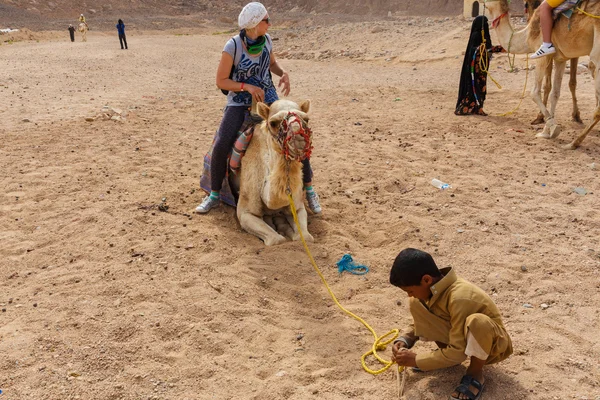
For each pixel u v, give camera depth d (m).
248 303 5.10
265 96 6.55
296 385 4.06
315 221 6.76
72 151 9.42
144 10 71.75
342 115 12.16
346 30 32.09
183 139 10.35
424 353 3.91
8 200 7.32
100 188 7.74
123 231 6.39
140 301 5.06
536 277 5.46
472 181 7.97
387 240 6.36
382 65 22.00
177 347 4.46
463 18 30.17
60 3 65.50
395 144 9.84
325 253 5.95
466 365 4.25
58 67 20.58
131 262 5.71
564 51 9.37
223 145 6.53
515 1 47.12
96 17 64.88
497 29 10.69
